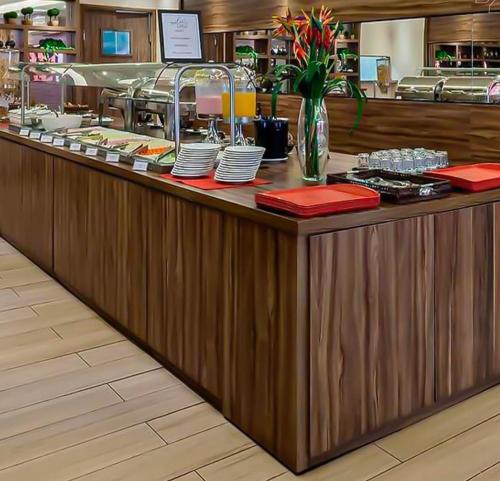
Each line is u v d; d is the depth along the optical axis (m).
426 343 2.38
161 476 2.09
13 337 3.27
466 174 2.55
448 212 2.37
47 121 4.39
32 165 4.34
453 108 4.77
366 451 2.23
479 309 2.55
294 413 2.08
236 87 3.29
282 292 2.07
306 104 2.66
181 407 2.55
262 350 2.20
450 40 4.74
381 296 2.21
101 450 2.25
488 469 2.11
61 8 8.37
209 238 2.43
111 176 3.18
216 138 3.44
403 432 2.34
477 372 2.59
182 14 3.71
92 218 3.46
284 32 2.89
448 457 2.18
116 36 8.51
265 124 3.30
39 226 4.35
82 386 2.74
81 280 3.73
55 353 3.08
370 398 2.24
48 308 3.69
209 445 2.28
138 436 2.34
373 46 5.30
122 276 3.19
